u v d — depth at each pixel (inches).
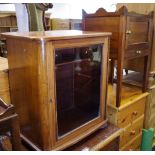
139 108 65.4
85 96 49.4
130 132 63.6
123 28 49.2
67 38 35.2
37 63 33.9
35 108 37.8
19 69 39.6
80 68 45.6
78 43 37.8
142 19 55.1
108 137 48.1
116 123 56.7
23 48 36.5
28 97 39.1
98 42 42.1
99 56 44.8
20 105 42.9
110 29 52.1
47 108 36.1
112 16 50.9
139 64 68.2
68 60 39.8
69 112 46.9
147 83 66.9
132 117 62.9
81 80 48.3
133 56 55.2
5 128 30.7
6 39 41.2
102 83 46.4
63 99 45.5
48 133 37.5
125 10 48.3
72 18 231.5
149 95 68.1
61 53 37.6
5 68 45.1
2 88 45.2
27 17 56.3
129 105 59.1
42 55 33.0
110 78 70.6
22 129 43.5
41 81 34.5
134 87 70.5
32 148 40.6
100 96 47.3
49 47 33.3
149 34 59.4
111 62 69.0
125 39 50.7
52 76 35.3
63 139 40.8
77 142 44.3
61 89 44.0
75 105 49.0
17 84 42.0
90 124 46.5
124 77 76.2
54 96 36.8
